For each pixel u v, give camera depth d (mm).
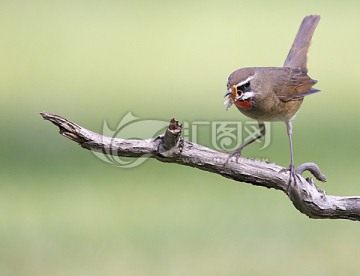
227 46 23672
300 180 6625
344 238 11461
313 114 17406
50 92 19672
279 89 8383
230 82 8281
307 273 10781
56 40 24672
